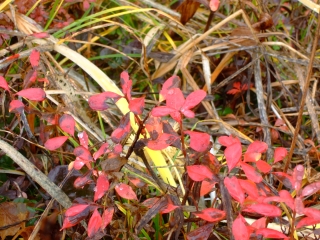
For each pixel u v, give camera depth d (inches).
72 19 30.2
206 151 16.6
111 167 15.8
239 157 14.9
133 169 21.1
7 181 23.7
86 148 17.0
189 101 15.4
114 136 16.1
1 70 25.9
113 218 20.0
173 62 32.1
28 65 26.3
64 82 26.0
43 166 25.3
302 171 14.6
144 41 32.3
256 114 31.8
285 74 34.1
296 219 17.9
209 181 15.2
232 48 32.7
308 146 28.6
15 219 21.0
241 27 32.1
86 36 34.7
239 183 14.5
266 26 31.6
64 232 19.8
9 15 28.3
